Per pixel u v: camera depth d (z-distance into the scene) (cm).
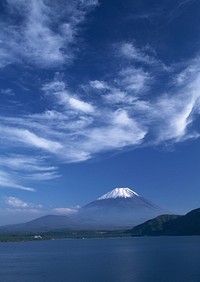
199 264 17400
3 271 17538
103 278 14088
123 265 18375
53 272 16488
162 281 12825
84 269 17262
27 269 18175
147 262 19300
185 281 12675
